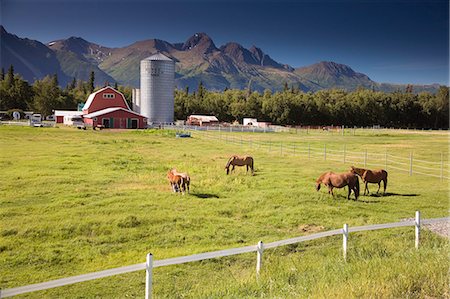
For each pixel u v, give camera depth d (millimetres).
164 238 13570
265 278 9133
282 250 12609
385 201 19000
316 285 8156
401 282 8031
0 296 6195
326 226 15000
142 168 27500
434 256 9602
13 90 112875
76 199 18250
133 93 105000
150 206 17344
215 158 34094
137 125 79375
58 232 13852
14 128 61812
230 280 9430
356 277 8562
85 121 82062
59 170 25781
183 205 17641
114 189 20609
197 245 12945
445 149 44812
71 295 9508
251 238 13734
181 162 30938
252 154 37844
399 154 39688
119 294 9570
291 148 43719
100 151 36875
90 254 12023
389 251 11523
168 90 97062
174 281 10180
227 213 16734
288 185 22359
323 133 75688
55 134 55312
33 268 11047
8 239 13117
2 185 20781
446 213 16844
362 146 48219
